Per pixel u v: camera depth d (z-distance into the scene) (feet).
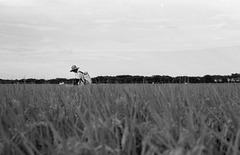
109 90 22.52
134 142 10.09
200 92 24.08
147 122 12.23
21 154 9.72
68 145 8.68
